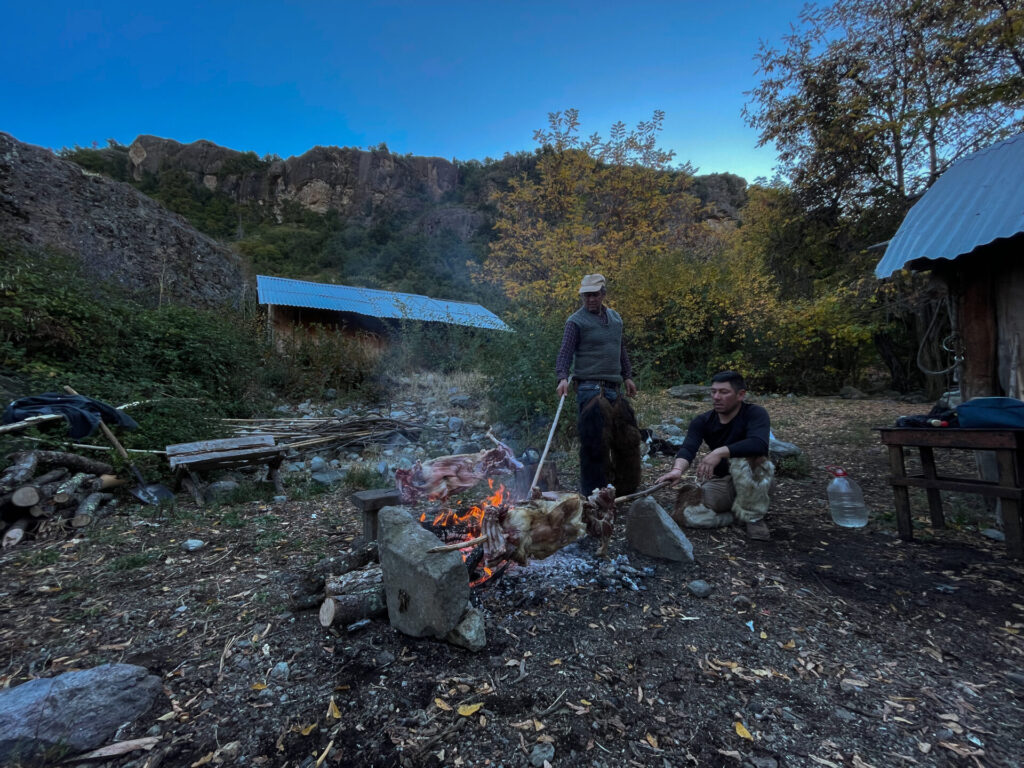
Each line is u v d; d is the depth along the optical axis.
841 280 12.69
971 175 4.02
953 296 4.17
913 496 4.45
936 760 1.59
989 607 2.50
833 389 13.66
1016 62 8.59
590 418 3.67
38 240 10.17
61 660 2.11
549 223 19.41
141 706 1.81
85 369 6.20
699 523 3.62
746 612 2.48
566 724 1.74
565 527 2.62
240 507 4.42
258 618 2.43
